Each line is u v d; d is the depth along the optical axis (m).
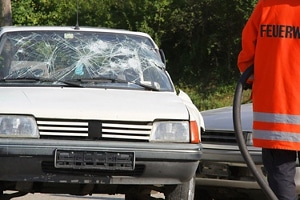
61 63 9.95
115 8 34.38
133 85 9.81
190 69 34.12
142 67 10.13
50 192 9.23
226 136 10.16
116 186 9.26
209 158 10.20
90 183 8.64
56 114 8.62
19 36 10.27
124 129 8.68
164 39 34.56
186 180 8.85
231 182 10.11
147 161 8.61
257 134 6.59
